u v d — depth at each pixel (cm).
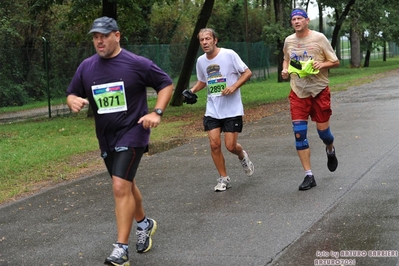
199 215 620
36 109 2227
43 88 2234
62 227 618
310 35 690
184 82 1992
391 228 532
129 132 481
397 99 1634
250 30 5031
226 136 716
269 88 2781
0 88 2180
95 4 1661
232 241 530
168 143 1162
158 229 582
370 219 562
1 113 2181
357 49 4744
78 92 497
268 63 3788
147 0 1772
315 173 771
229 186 733
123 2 1667
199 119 1576
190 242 536
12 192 805
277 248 503
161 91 484
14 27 2727
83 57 2102
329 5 3534
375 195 645
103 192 768
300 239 521
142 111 488
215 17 4706
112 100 479
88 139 1284
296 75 696
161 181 805
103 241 560
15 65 2211
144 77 482
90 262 506
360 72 3738
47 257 525
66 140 1294
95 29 470
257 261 477
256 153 952
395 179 709
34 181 881
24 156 1084
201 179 797
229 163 886
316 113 705
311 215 589
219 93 707
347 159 839
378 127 1108
